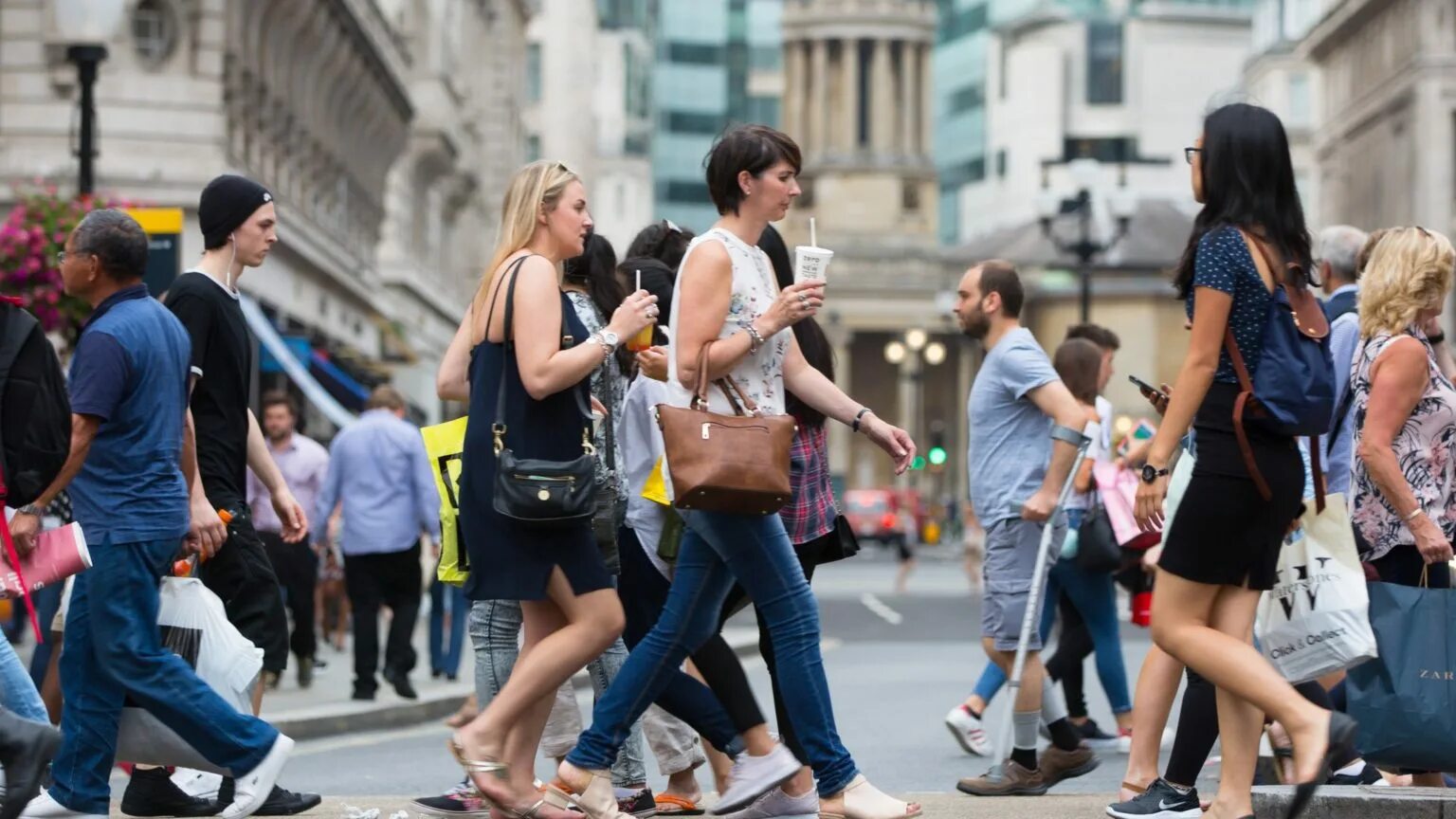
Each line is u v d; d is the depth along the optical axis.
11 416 18.58
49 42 69.06
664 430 17.39
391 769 29.75
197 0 71.19
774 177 17.91
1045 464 23.66
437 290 140.50
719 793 21.66
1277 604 18.56
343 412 69.94
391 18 122.88
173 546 19.41
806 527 19.67
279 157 84.00
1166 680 21.16
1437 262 19.70
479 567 17.39
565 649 17.48
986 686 29.77
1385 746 18.42
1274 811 18.36
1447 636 18.30
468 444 17.50
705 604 18.33
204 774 21.34
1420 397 19.80
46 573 18.64
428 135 128.75
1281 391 16.94
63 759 19.12
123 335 19.08
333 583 54.34
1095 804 21.69
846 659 55.31
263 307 76.88
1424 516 19.50
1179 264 17.52
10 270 40.22
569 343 17.56
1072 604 29.91
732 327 17.80
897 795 23.92
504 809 17.86
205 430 21.70
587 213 18.08
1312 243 17.44
